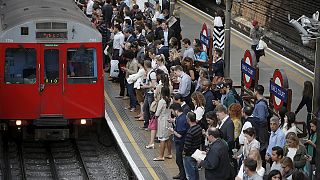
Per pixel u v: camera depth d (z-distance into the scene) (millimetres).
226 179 30609
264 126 33719
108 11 58031
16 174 40594
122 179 39500
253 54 40719
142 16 53344
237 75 53406
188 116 33406
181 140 35281
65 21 41438
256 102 35156
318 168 27797
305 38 31391
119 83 53656
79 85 42031
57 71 41688
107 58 56125
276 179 26469
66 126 42875
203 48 49031
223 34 54250
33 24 41156
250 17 76062
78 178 39844
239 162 32406
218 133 30562
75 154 43656
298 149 29938
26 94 41625
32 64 41469
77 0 67250
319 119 27641
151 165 38500
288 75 53781
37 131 42594
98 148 44312
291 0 68438
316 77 32531
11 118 41688
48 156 43344
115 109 48250
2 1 50031
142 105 45562
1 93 41531
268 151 31844
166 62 46500
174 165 38562
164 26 51375
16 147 44594
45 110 41812
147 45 47469
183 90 40281
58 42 41500
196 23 72188
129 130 44250
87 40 41781
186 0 88875
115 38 51406
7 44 41188
